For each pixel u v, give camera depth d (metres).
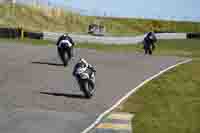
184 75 40.62
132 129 23.86
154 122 25.27
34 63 45.56
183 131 23.64
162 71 43.31
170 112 27.61
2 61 45.38
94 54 57.66
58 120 25.14
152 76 40.59
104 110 27.94
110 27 164.50
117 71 43.41
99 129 23.69
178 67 45.59
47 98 30.62
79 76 30.53
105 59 52.47
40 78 37.69
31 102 29.20
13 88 33.25
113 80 38.50
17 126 23.56
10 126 23.53
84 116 26.28
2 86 33.78
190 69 44.28
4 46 59.97
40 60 48.06
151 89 34.44
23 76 38.12
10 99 29.78
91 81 31.27
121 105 29.34
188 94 32.88
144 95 32.44
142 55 60.88
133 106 29.09
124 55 59.00
